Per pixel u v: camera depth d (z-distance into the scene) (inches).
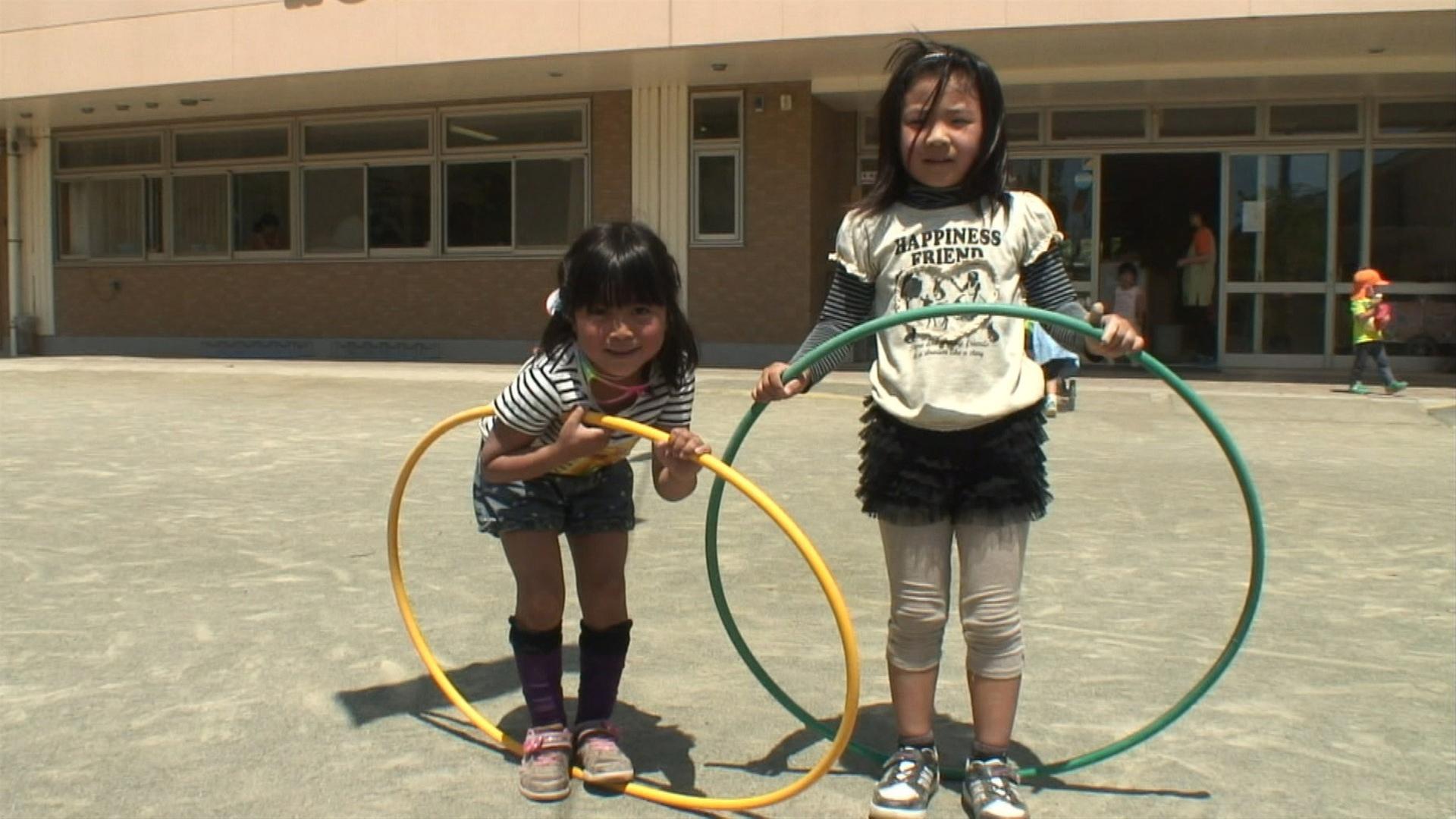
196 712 143.6
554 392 118.0
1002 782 115.3
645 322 115.0
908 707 119.3
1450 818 118.0
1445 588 201.5
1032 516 116.5
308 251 716.7
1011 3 501.0
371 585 198.8
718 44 537.6
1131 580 205.2
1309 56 546.9
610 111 644.7
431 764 129.5
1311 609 188.7
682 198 629.3
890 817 113.6
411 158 688.4
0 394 506.3
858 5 518.6
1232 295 621.6
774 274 619.2
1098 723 141.9
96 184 763.4
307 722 140.9
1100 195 627.8
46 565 212.4
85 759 129.6
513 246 673.6
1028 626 179.6
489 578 203.9
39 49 655.8
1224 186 617.3
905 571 117.3
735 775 127.3
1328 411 445.4
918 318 109.0
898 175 119.2
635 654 165.3
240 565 212.5
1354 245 609.6
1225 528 247.0
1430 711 146.4
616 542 126.6
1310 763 131.1
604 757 123.4
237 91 650.8
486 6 569.6
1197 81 575.5
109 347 764.0
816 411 438.9
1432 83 575.2
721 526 247.0
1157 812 118.8
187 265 742.5
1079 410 442.9
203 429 396.2
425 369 609.6
